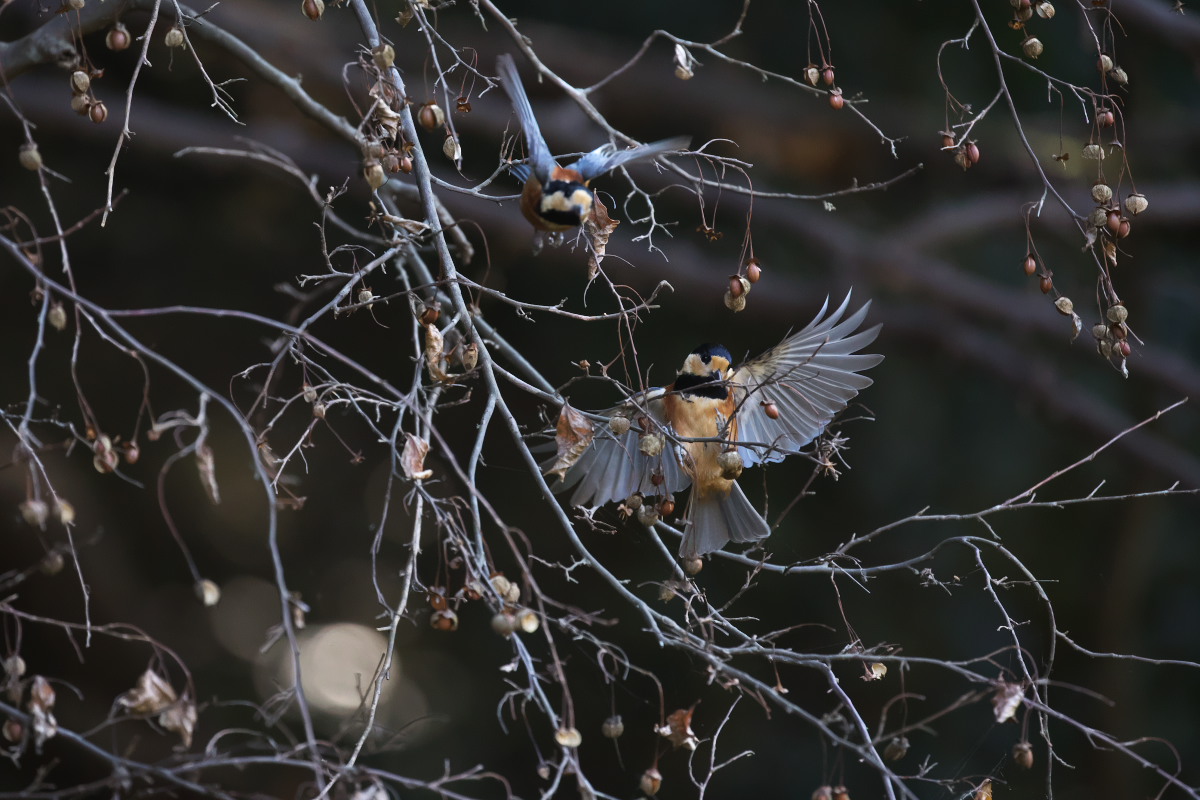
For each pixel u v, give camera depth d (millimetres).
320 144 13359
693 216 14547
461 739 13758
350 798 3979
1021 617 13625
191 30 5930
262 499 14562
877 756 4348
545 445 5398
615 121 14359
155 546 14070
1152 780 13148
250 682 13781
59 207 13555
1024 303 13672
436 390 4988
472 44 13344
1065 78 13594
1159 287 14609
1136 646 13695
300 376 14031
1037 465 14281
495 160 13523
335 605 14383
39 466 4125
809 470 13953
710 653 4762
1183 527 14586
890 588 13719
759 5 14430
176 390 14031
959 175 14148
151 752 11766
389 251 4867
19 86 12273
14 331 13672
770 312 13641
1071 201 13602
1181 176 14359
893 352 14375
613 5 14547
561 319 14117
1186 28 11539
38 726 3967
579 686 13484
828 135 14055
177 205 14000
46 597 12398
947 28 13766
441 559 4543
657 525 5637
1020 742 4320
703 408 5887
